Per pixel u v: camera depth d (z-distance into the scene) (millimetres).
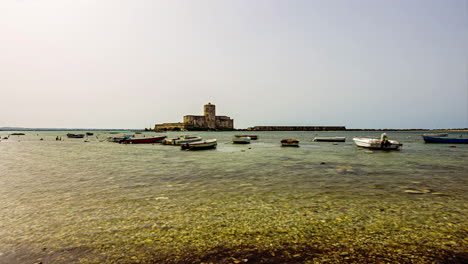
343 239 4852
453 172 13133
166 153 25828
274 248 4480
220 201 7648
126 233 5203
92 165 16406
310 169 14336
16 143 49562
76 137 81625
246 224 5680
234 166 15719
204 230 5340
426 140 44312
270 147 35375
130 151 28641
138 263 3994
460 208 6828
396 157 21000
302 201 7602
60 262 4074
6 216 6324
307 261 4012
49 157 21922
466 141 40656
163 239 4891
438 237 4926
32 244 4730
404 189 9219
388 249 4430
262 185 10000
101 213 6523
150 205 7234
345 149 30234
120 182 10711
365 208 6859
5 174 12898
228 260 4055
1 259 4172
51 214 6469
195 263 3965
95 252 4391
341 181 10781
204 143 30984
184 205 7234
